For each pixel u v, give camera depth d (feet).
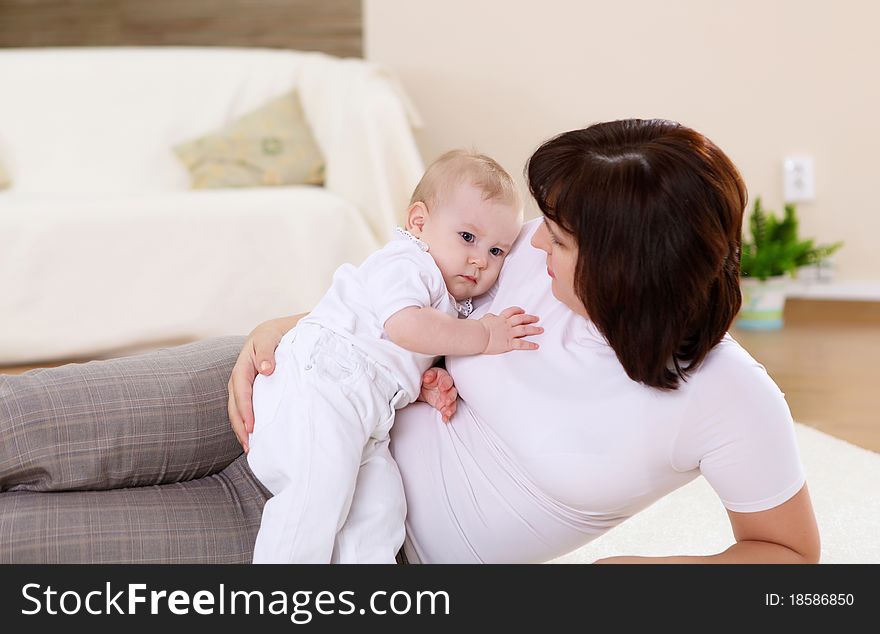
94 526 4.16
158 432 4.53
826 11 13.48
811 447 8.29
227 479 4.74
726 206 3.55
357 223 11.70
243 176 12.86
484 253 4.60
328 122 12.82
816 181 13.87
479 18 14.44
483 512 4.25
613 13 14.03
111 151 13.42
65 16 15.64
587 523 4.13
